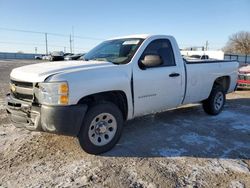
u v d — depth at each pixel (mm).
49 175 3271
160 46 4809
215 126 5500
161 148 4215
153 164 3633
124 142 4438
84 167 3498
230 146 4379
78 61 4426
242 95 10117
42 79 3445
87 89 3602
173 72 4902
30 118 3568
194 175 3352
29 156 3799
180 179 3240
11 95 3959
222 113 6723
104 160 3727
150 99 4543
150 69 4508
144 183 3127
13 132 4758
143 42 4539
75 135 3625
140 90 4332
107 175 3295
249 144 4492
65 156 3826
